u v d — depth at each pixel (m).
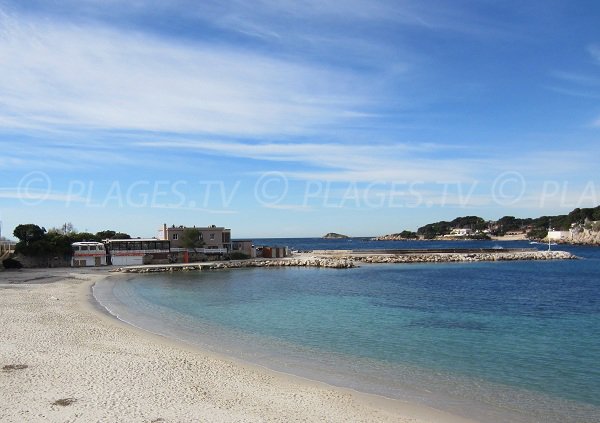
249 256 108.88
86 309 36.34
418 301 46.94
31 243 82.62
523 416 16.12
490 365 22.86
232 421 14.54
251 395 17.33
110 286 56.41
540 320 36.59
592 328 33.31
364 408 16.41
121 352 22.70
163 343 25.36
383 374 21.05
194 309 39.94
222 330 30.62
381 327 32.66
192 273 79.81
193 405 15.81
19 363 19.92
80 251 86.19
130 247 92.38
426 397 17.95
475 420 15.61
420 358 24.11
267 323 33.50
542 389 19.22
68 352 22.19
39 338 24.91
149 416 14.55
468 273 82.81
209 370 20.38
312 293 52.56
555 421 15.73
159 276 73.94
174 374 19.38
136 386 17.52
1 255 82.12
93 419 14.08
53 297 42.38
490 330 32.16
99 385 17.41
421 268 94.19
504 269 92.56
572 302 47.62
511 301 47.91
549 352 25.78
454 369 22.09
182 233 99.44
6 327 27.55
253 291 54.12
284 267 93.88
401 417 15.67
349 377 20.42
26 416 14.16
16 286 51.44
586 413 16.48
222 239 105.50
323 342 27.52
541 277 75.88
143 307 40.25
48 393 16.30
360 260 110.12
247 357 23.50
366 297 49.50
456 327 33.19
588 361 23.84
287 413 15.59
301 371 21.17
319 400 17.08
